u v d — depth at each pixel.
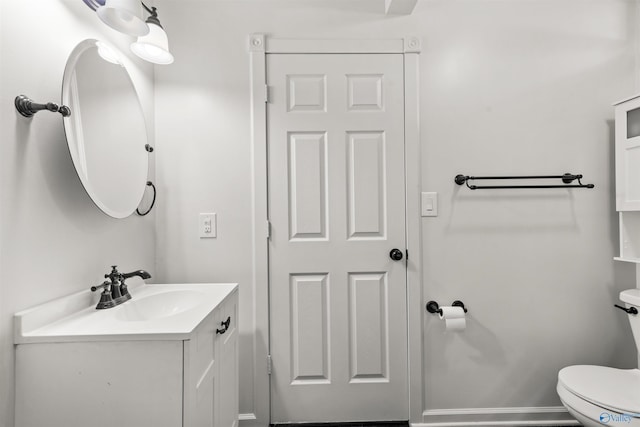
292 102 1.63
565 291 1.62
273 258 1.63
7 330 0.80
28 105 0.84
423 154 1.64
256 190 1.61
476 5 1.63
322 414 1.62
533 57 1.64
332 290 1.63
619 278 1.64
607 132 1.64
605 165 1.64
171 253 1.61
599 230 1.64
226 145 1.62
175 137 1.61
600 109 1.64
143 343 0.82
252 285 1.62
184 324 0.88
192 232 1.61
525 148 1.64
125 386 0.82
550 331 1.62
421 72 1.63
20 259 0.84
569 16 1.63
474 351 1.64
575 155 1.64
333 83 1.63
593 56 1.64
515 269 1.62
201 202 1.62
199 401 0.90
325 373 1.63
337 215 1.63
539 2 1.63
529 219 1.64
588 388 1.32
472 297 1.63
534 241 1.63
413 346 1.63
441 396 1.64
